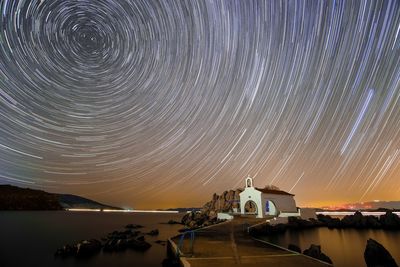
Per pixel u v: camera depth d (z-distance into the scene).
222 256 10.12
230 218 29.95
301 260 9.47
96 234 32.12
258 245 12.69
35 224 46.69
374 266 13.27
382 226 32.91
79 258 17.62
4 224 45.75
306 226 32.06
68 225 45.41
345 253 18.19
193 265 8.75
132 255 18.28
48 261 17.09
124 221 57.41
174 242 14.45
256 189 32.53
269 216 31.98
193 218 45.25
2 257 18.78
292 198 37.47
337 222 33.34
